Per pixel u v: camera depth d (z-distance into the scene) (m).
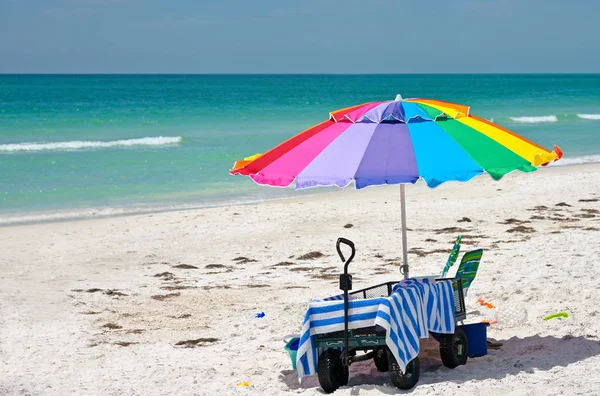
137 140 35.28
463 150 6.87
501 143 7.11
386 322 6.49
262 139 37.69
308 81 178.25
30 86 109.94
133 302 11.61
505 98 84.88
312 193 23.73
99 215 20.56
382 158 6.76
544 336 8.52
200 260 14.80
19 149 32.50
